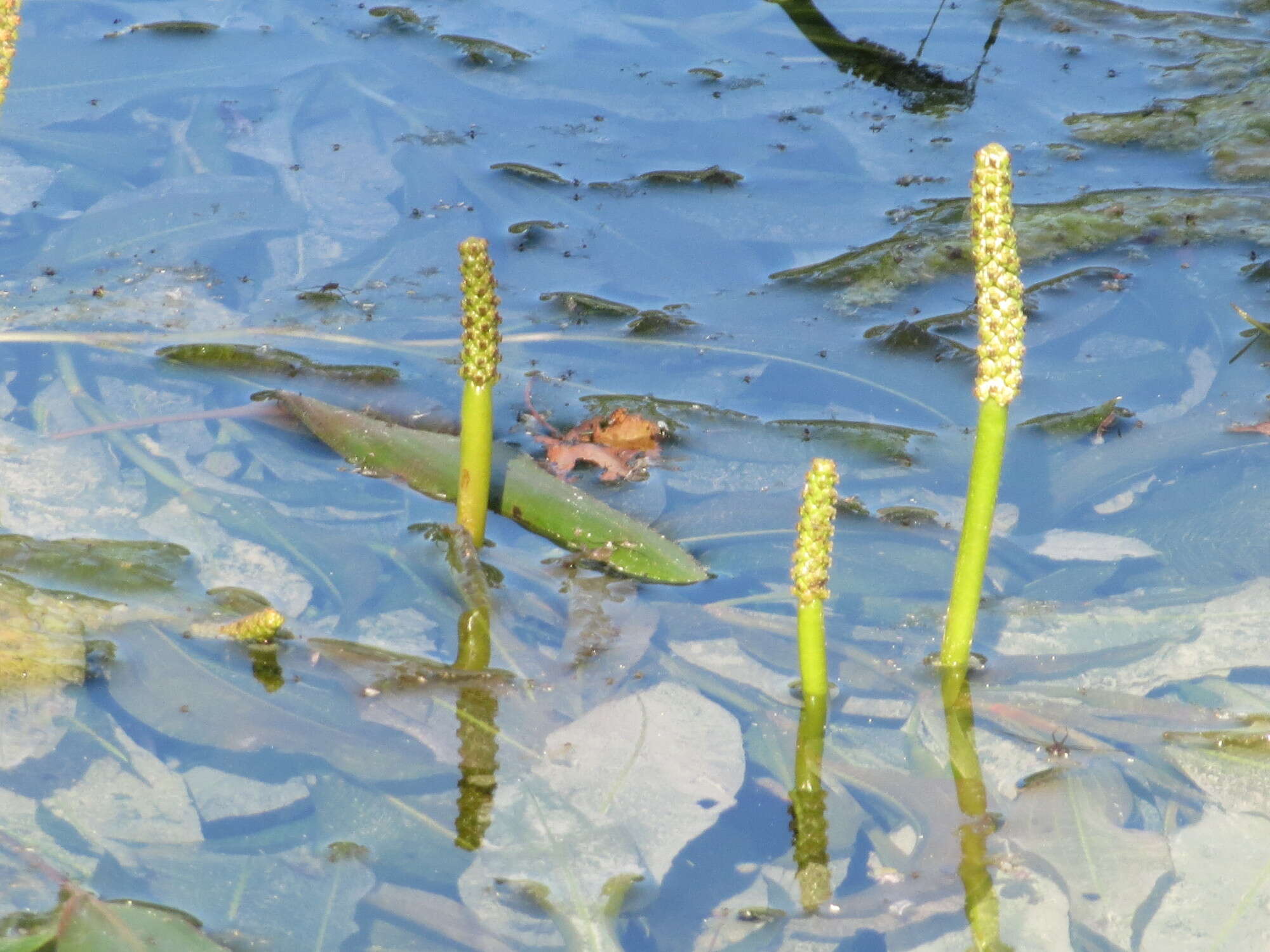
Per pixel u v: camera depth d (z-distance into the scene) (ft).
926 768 7.54
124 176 14.97
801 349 12.39
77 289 12.91
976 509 7.61
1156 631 8.61
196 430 10.82
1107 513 10.00
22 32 18.29
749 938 6.47
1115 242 14.20
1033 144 16.53
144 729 7.68
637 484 10.37
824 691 7.87
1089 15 20.47
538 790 7.31
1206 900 6.73
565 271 13.69
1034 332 12.64
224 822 7.11
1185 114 17.15
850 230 14.52
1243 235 14.21
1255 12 20.44
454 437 10.53
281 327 12.48
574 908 6.57
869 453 10.80
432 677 8.12
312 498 10.05
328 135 16.16
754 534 9.75
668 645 8.54
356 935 6.46
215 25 19.15
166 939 6.35
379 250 13.91
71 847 6.89
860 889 6.75
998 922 6.55
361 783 7.37
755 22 20.21
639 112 17.12
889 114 17.28
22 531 9.33
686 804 7.23
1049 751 7.64
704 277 13.70
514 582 9.14
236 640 8.24
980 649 8.54
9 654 8.08
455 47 18.76
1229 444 10.68
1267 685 8.16
